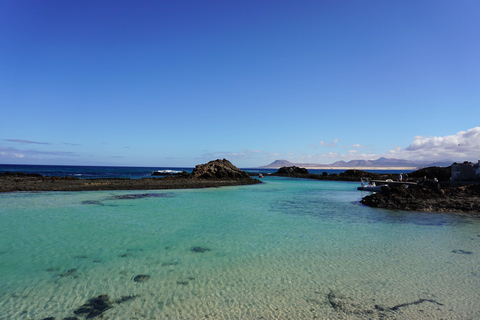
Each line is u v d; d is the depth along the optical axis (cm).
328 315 550
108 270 776
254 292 650
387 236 1173
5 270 767
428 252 959
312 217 1600
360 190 3509
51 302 591
